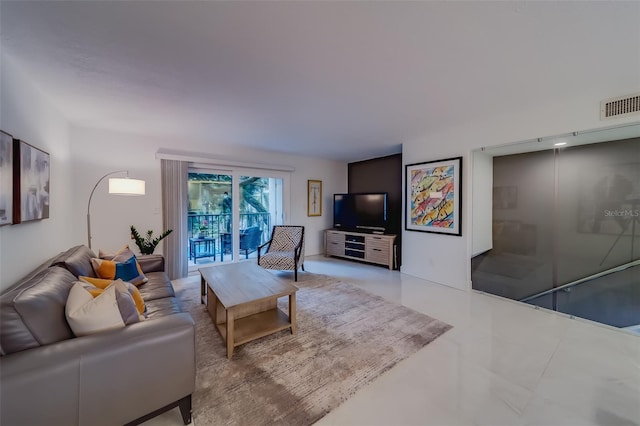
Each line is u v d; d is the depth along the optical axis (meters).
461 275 3.52
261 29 1.47
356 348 2.10
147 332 1.30
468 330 2.40
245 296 2.18
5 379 0.98
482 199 3.46
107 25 1.43
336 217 5.81
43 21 1.39
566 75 2.03
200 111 2.81
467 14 1.35
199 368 1.84
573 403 1.52
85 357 1.13
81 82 2.12
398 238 4.76
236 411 1.46
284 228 4.84
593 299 2.76
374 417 1.42
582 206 2.83
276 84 2.17
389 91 2.32
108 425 1.18
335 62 1.84
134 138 3.73
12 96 1.78
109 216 3.57
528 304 3.02
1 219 1.54
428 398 1.56
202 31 1.49
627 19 1.38
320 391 1.62
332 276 4.20
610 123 2.31
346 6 1.29
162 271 2.98
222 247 4.80
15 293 1.21
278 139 4.12
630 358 1.96
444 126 3.40
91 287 1.55
